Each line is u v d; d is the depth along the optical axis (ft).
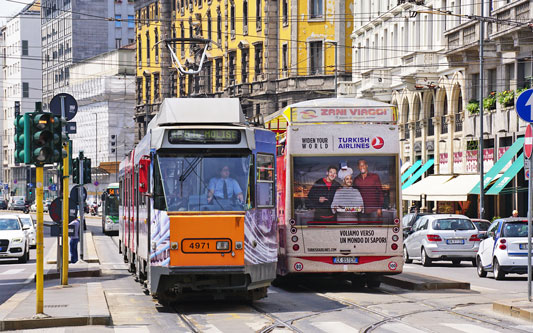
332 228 70.18
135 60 383.65
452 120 170.60
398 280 76.38
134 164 77.51
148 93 354.74
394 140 70.69
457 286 73.56
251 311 58.49
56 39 474.90
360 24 229.66
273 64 267.18
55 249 157.89
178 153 57.93
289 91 258.98
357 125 70.64
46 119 52.11
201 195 57.41
